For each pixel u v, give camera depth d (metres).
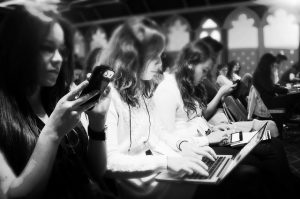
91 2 6.80
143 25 1.64
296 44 6.60
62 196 1.18
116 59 1.65
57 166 1.20
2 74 1.08
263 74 3.48
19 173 1.08
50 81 1.13
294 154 3.01
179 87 2.44
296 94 3.49
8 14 1.07
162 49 1.68
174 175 1.37
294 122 3.50
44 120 1.29
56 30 1.09
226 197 1.44
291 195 2.01
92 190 1.26
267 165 2.07
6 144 1.07
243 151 1.59
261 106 3.17
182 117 2.37
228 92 2.91
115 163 1.42
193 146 1.79
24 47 1.05
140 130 1.69
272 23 6.81
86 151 1.35
